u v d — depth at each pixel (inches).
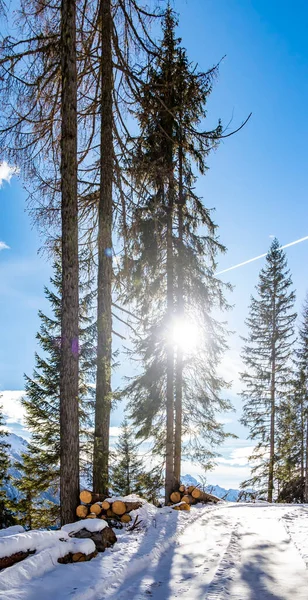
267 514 418.0
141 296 556.4
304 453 953.5
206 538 291.4
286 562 218.1
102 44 393.7
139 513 346.9
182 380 605.3
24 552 202.8
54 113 376.5
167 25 568.4
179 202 592.7
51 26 363.6
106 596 175.9
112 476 647.1
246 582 184.5
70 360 323.0
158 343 586.9
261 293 1044.5
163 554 251.6
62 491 314.3
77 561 217.2
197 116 583.2
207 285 603.8
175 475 567.8
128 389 576.4
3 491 687.7
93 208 443.2
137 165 408.8
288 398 964.0
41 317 705.6
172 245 585.3
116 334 400.2
